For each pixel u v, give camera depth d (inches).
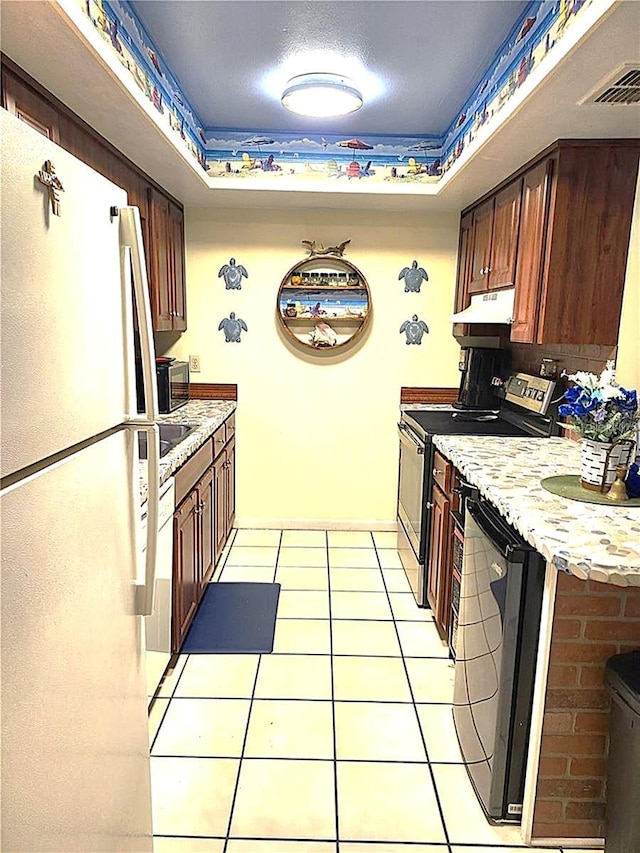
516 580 61.9
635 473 72.2
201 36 89.9
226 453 142.4
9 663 29.3
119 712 45.2
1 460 28.8
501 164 102.4
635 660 60.1
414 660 100.5
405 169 139.1
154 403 47.3
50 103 73.2
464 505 92.0
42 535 32.7
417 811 69.4
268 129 135.8
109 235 42.6
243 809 69.3
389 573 135.7
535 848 65.0
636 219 84.2
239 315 153.3
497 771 66.2
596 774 63.4
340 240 150.5
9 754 29.3
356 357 155.8
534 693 63.4
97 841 40.6
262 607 118.1
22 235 30.5
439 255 151.6
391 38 90.4
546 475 81.4
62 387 35.3
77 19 57.1
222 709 87.1
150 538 48.8
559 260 92.1
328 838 65.6
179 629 98.7
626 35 57.2
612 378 73.8
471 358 143.5
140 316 46.2
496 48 93.0
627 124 82.0
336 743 80.4
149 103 81.4
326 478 161.2
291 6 81.2
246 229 149.6
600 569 52.1
